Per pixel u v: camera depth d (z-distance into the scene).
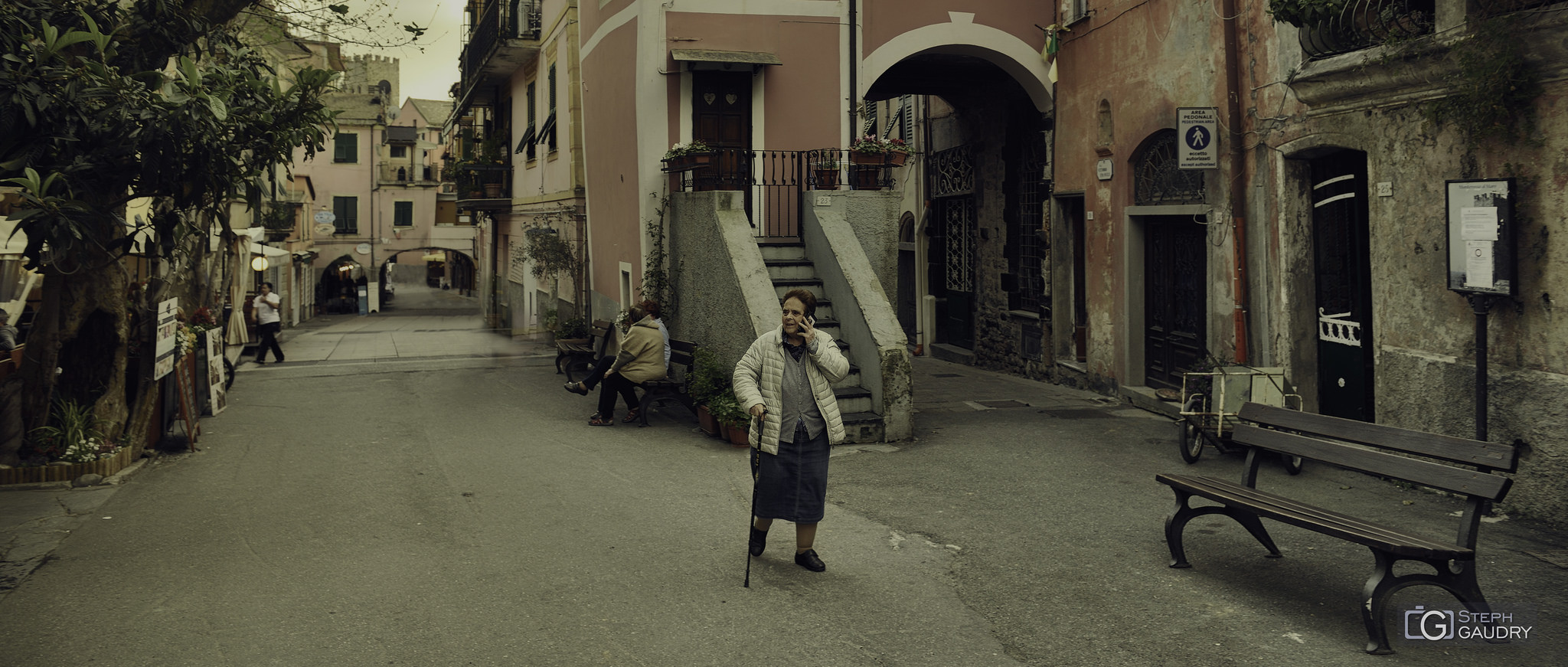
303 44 9.91
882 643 4.53
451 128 36.00
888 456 8.57
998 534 6.21
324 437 9.83
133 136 6.98
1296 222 8.62
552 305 21.25
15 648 4.48
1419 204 7.02
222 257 14.17
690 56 12.25
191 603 5.07
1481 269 6.23
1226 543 5.90
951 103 16.55
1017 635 4.60
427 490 7.55
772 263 11.20
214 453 9.09
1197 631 4.58
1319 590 5.08
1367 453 5.00
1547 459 6.09
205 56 9.02
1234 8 9.24
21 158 6.92
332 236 47.59
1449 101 6.54
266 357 19.02
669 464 8.42
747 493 7.38
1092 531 6.21
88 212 6.72
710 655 4.41
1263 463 7.98
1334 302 8.42
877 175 11.55
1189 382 8.64
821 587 5.29
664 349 10.52
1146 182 11.21
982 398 11.80
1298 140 8.34
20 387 7.96
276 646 4.51
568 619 4.84
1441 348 6.88
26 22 7.00
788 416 5.45
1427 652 4.29
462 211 31.89
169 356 9.00
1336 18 7.36
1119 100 11.41
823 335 5.52
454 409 11.64
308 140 8.33
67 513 6.91
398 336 22.97
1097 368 12.23
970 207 16.72
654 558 5.80
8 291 10.12
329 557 5.87
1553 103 5.93
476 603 5.07
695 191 11.79
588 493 7.41
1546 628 4.52
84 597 5.18
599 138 16.20
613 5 14.55
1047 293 13.63
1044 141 13.73
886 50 13.08
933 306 18.38
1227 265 9.47
